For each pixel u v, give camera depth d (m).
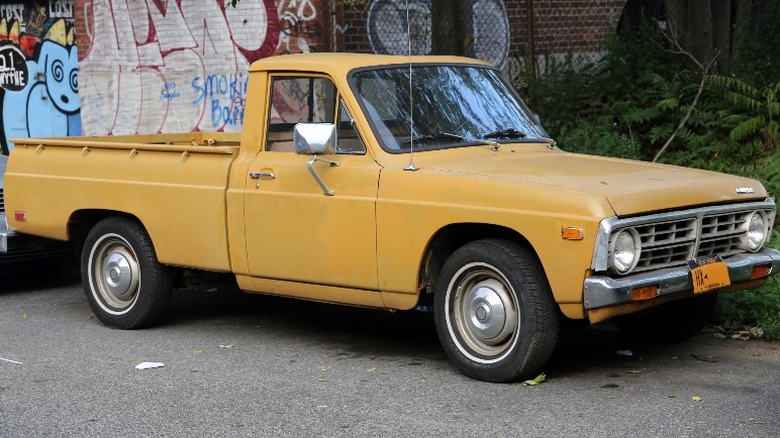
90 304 9.02
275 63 7.94
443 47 12.32
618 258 6.40
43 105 16.58
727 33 12.69
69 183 9.08
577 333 8.38
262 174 7.82
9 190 9.58
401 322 8.98
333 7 13.63
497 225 6.82
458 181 6.92
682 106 11.92
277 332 8.66
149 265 8.64
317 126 7.08
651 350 7.80
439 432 5.98
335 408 6.50
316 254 7.55
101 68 15.60
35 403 6.77
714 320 8.30
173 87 14.95
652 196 6.57
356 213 7.32
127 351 8.09
